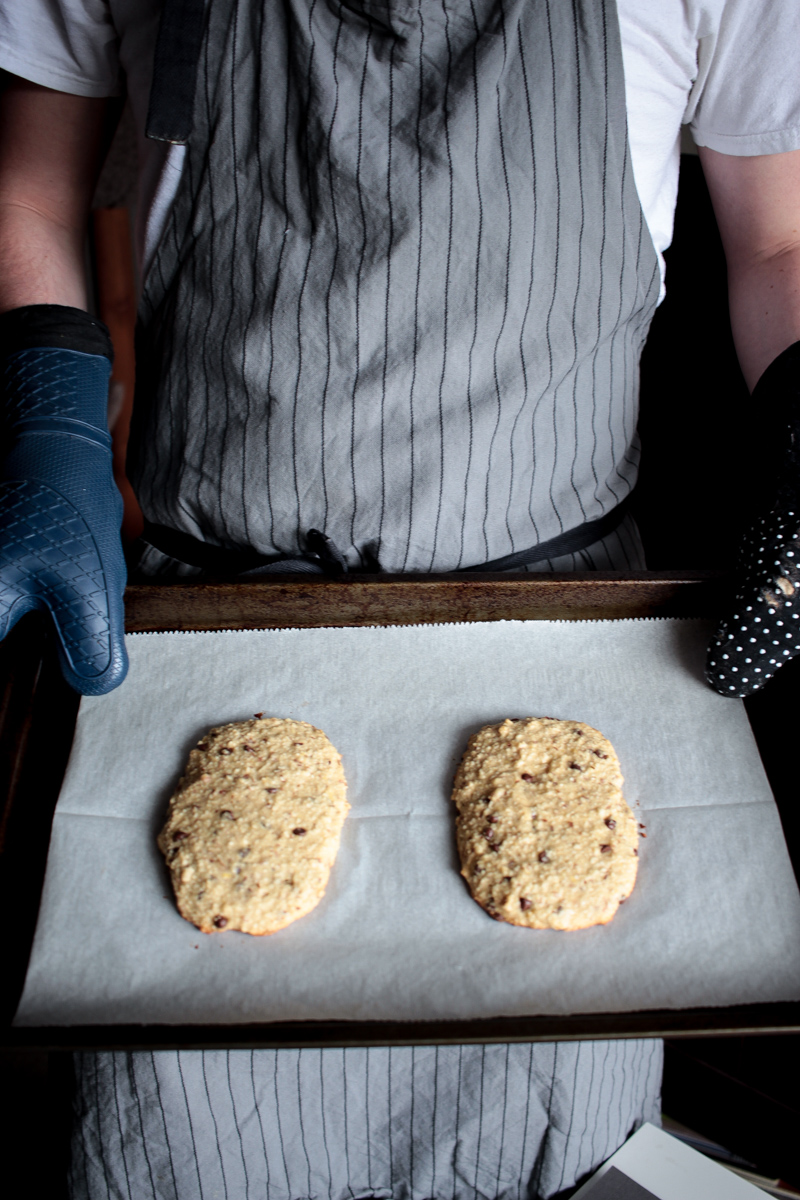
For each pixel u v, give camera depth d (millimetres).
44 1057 960
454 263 638
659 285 714
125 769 639
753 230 716
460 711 666
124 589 675
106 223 1355
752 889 592
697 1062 919
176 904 587
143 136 708
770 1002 549
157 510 738
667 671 677
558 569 729
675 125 684
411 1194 774
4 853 605
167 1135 687
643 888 595
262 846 601
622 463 754
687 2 626
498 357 657
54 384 684
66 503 650
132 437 774
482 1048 707
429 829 624
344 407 659
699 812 622
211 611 689
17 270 742
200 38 636
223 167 657
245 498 688
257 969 564
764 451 693
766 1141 884
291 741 646
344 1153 751
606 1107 763
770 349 717
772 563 638
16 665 651
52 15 703
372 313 644
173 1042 521
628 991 554
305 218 648
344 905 593
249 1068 689
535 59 616
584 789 624
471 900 596
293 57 626
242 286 665
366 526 688
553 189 637
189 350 690
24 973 569
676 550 938
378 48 616
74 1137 689
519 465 689
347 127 624
